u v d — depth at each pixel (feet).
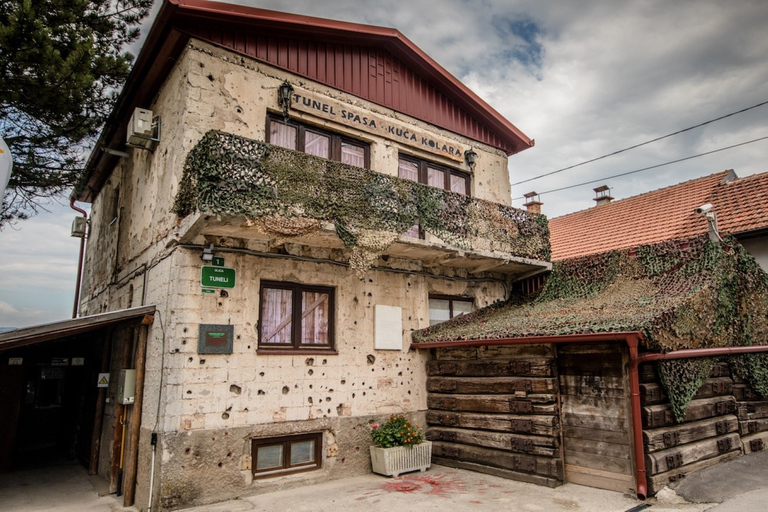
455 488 25.39
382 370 31.14
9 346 23.16
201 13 26.73
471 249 33.24
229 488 24.13
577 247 51.03
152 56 28.94
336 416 28.43
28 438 44.32
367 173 29.30
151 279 28.40
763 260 38.40
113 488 27.14
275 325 27.68
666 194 52.80
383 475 28.14
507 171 43.01
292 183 25.91
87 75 28.12
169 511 22.43
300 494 24.76
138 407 25.93
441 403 31.76
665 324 23.72
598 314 27.68
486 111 41.09
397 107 35.99
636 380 23.11
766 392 31.24
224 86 27.84
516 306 37.01
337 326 29.66
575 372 26.07
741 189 44.32
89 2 30.09
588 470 24.90
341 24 32.50
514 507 22.11
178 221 25.57
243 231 25.46
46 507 24.75
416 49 36.60
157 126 30.53
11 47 25.59
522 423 26.78
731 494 21.75
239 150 24.45
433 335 32.73
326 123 31.76
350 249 29.60
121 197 39.04
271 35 30.30
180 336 24.11
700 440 25.85
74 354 38.68
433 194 32.45
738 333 29.71
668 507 21.31
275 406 26.30
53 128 31.42
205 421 24.04
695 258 29.89
